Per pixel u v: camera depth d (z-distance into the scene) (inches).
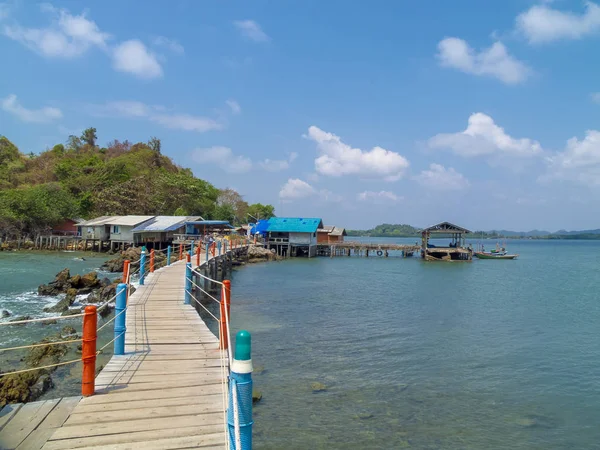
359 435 389.1
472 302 1090.7
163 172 3233.3
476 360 606.9
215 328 746.8
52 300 943.7
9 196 2289.6
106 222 2092.8
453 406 455.8
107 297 902.4
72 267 1550.2
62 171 2876.5
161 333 423.2
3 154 3211.1
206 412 246.4
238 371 162.2
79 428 223.5
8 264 1606.8
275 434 385.4
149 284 745.6
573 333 768.9
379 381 518.6
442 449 371.6
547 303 1089.4
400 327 792.3
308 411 432.8
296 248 2559.1
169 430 223.8
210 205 3100.4
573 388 511.8
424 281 1526.8
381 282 1469.0
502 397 482.6
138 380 294.8
